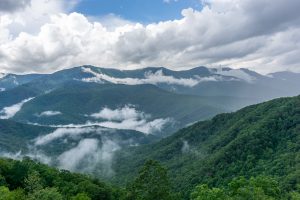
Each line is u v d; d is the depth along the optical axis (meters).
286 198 108.69
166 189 87.62
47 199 107.88
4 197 102.19
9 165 151.75
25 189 126.94
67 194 139.12
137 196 88.25
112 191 160.75
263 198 90.69
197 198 95.50
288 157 188.00
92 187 154.50
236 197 92.44
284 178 151.75
